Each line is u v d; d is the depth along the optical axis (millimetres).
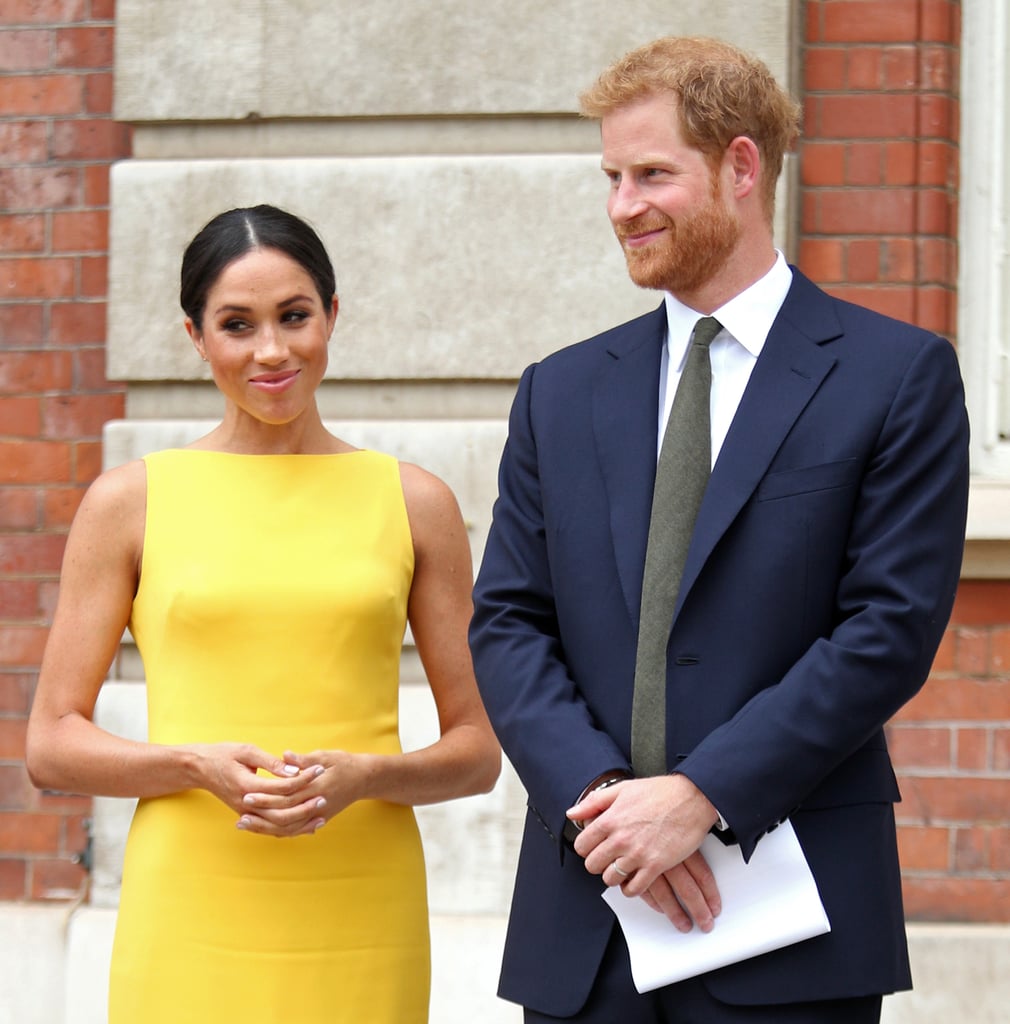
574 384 5926
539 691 5516
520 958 5617
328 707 6086
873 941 5246
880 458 5348
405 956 6137
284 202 9641
